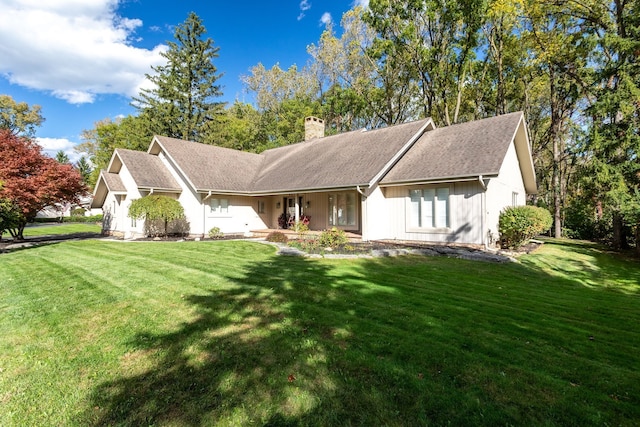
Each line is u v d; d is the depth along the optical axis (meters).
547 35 19.56
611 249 14.05
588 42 17.16
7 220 13.88
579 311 5.42
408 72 25.91
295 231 15.84
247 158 22.67
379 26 23.12
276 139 38.66
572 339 4.19
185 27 37.69
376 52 23.78
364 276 7.61
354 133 19.47
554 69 20.62
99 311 5.19
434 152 14.16
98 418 2.72
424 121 16.48
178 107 37.06
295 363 3.50
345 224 16.09
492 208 12.19
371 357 3.61
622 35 14.02
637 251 12.16
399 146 14.91
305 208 18.06
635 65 12.16
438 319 4.81
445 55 22.69
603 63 17.30
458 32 22.12
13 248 13.41
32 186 14.39
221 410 2.78
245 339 4.10
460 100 24.70
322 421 2.63
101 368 3.48
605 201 12.45
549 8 17.50
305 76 38.19
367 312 5.07
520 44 21.77
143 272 7.97
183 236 17.22
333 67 32.75
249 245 13.29
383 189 14.59
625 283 8.04
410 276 7.75
